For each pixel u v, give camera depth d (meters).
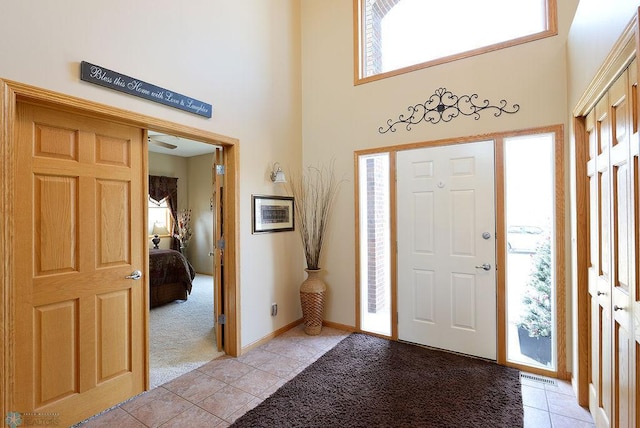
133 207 2.28
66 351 1.92
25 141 1.75
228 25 2.91
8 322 1.60
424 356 2.88
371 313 3.99
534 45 2.61
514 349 2.95
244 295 3.01
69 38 1.83
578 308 2.17
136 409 2.12
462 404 2.15
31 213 1.78
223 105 2.83
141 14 2.22
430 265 3.06
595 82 1.68
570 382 2.43
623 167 1.46
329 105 3.67
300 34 3.87
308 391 2.32
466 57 2.91
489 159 2.79
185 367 2.71
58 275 1.89
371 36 3.65
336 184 3.60
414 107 3.15
